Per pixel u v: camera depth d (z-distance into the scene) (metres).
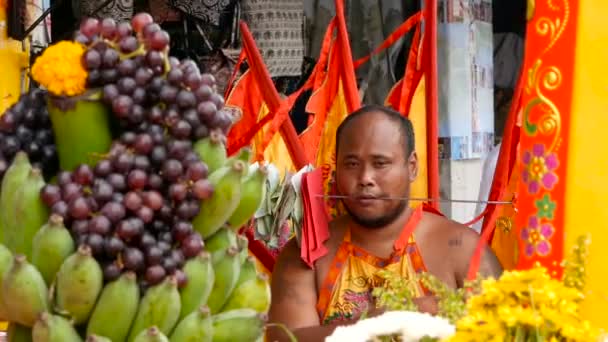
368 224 2.82
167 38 1.74
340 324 2.70
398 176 2.82
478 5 5.38
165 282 1.66
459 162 5.25
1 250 1.69
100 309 1.65
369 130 2.81
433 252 2.86
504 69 6.20
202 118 1.75
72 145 1.75
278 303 2.91
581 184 2.16
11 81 3.77
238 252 1.83
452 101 5.23
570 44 2.15
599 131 2.15
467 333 1.61
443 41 5.23
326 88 3.41
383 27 5.62
